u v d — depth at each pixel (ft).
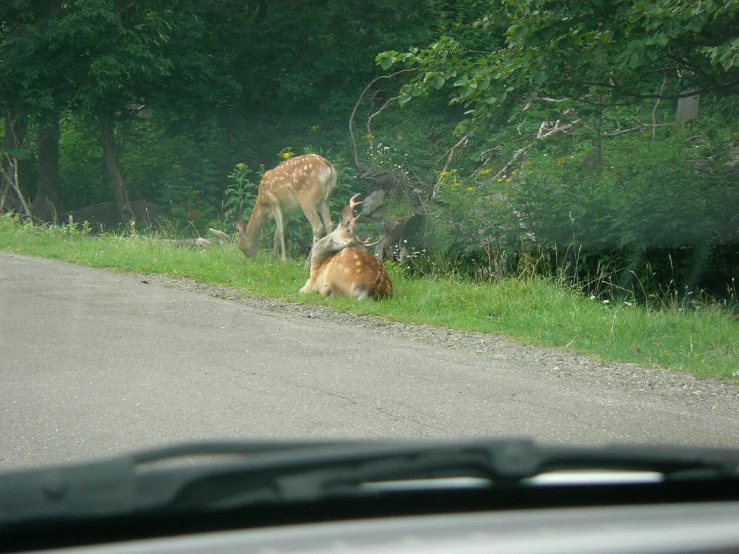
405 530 6.40
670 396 21.15
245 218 57.93
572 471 7.72
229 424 17.21
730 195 37.27
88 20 65.51
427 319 29.99
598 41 36.32
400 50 76.38
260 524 7.00
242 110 81.41
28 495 6.76
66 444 15.78
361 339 26.25
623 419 18.69
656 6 31.48
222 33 79.41
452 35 77.51
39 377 20.27
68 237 51.26
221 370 21.54
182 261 39.70
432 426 17.53
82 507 6.73
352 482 7.23
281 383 20.52
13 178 71.10
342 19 78.64
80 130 80.84
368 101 78.43
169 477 6.92
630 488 7.83
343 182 58.13
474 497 7.50
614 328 28.60
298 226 48.32
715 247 37.70
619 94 41.55
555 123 57.26
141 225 70.08
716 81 40.22
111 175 72.33
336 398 19.38
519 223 40.01
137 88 72.79
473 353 25.12
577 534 6.34
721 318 31.01
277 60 79.25
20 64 66.64
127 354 22.85
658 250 37.35
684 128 47.39
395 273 39.09
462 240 40.81
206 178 73.10
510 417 18.42
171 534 6.84
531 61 36.37
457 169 57.36
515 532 6.36
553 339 27.20
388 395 19.81
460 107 73.26
